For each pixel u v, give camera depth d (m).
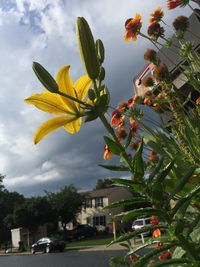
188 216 1.80
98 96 1.53
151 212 1.34
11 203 79.75
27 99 1.62
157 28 3.03
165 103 2.72
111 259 2.19
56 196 68.81
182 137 2.07
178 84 3.14
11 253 58.25
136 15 3.20
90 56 1.54
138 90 3.87
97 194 69.19
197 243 1.49
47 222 67.88
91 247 43.66
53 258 35.78
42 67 1.53
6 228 78.00
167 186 1.73
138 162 1.39
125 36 3.25
